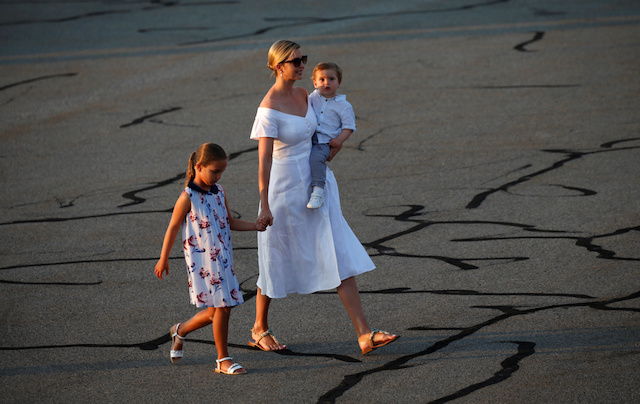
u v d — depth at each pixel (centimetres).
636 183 3047
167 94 4794
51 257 2588
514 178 3209
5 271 2473
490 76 4888
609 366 1698
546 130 3838
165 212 2998
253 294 2239
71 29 6669
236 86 4909
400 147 3719
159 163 3616
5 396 1694
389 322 2016
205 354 1886
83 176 3475
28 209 3088
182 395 1677
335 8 7238
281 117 1795
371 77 5000
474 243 2559
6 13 7381
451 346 1853
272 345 1892
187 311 2144
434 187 3162
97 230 2831
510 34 5962
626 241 2489
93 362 1855
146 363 1842
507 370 1709
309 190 1839
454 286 2228
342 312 2097
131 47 5994
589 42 5584
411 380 1692
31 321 2102
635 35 5697
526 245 2511
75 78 5194
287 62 1769
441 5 7225
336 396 1641
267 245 1841
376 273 2359
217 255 1725
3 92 4919
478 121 4050
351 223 2812
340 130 1919
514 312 2028
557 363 1728
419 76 4972
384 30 6294
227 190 3222
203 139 3941
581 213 2772
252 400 1642
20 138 4066
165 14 7212
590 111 4097
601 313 1988
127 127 4194
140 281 2369
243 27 6562
